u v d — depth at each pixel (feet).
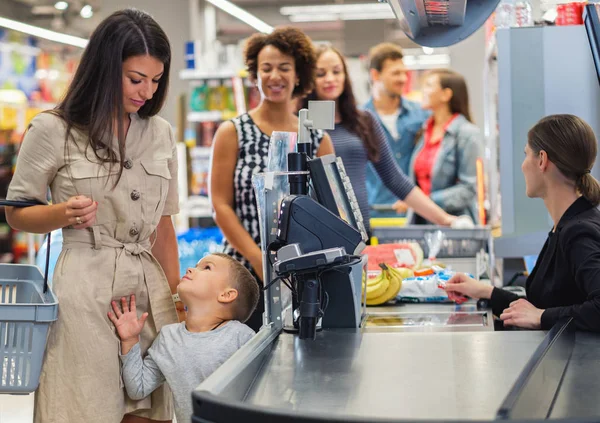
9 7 29.07
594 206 8.17
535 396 5.04
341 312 7.75
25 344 7.37
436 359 6.34
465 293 9.39
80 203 7.26
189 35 37.73
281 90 11.69
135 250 8.05
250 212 11.51
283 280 7.25
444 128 23.21
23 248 26.55
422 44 9.86
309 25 40.24
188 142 26.91
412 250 11.62
